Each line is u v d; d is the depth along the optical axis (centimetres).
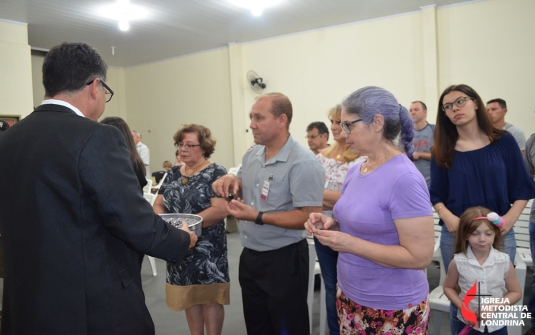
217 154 790
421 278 131
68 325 104
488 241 172
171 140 855
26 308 104
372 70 611
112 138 108
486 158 186
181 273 205
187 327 277
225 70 763
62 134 105
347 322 137
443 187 200
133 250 120
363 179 131
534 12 499
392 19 590
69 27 605
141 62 870
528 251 272
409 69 582
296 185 168
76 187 103
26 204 105
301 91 679
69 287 104
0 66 541
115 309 111
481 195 187
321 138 338
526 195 184
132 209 107
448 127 195
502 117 385
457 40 549
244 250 189
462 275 178
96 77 116
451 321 193
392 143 129
